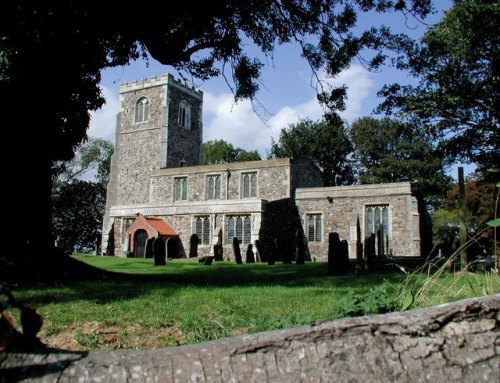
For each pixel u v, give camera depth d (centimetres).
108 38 1120
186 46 1276
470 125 1653
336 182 4769
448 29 1520
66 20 842
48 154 995
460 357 149
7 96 832
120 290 760
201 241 3030
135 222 3020
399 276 1025
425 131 1719
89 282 859
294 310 578
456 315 157
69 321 536
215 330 471
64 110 1042
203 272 1323
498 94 1531
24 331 140
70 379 130
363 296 401
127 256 2902
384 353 147
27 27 795
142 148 4034
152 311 588
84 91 1088
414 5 1270
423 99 1664
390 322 153
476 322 157
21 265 850
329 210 2941
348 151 4728
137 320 542
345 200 2905
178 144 4091
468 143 1647
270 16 1355
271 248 2966
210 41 1331
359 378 142
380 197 2808
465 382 145
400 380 143
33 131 936
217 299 671
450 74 1515
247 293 738
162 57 1213
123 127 4162
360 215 2842
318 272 1277
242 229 2917
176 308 606
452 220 3284
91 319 547
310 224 2991
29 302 638
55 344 462
